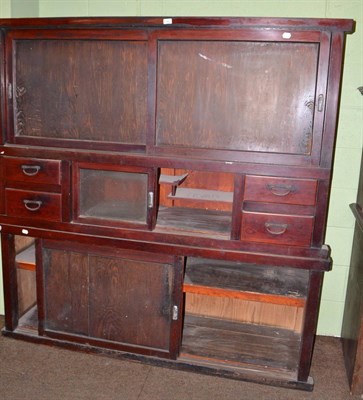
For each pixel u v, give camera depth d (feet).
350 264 7.86
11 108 6.77
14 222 7.14
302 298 6.48
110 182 6.70
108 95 6.43
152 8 7.77
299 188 6.05
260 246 6.34
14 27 6.46
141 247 6.70
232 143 6.16
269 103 5.97
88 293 7.17
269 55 5.85
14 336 7.73
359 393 6.73
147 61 6.15
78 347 7.41
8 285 7.57
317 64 5.73
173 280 6.75
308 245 6.21
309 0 7.29
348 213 7.80
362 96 7.37
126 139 6.50
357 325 6.73
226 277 6.97
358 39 7.23
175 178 6.99
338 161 7.66
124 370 7.09
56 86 6.58
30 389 6.58
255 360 7.04
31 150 6.77
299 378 6.75
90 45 6.33
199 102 6.14
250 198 6.21
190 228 6.71
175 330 6.94
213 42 5.94
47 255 7.20
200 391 6.68
